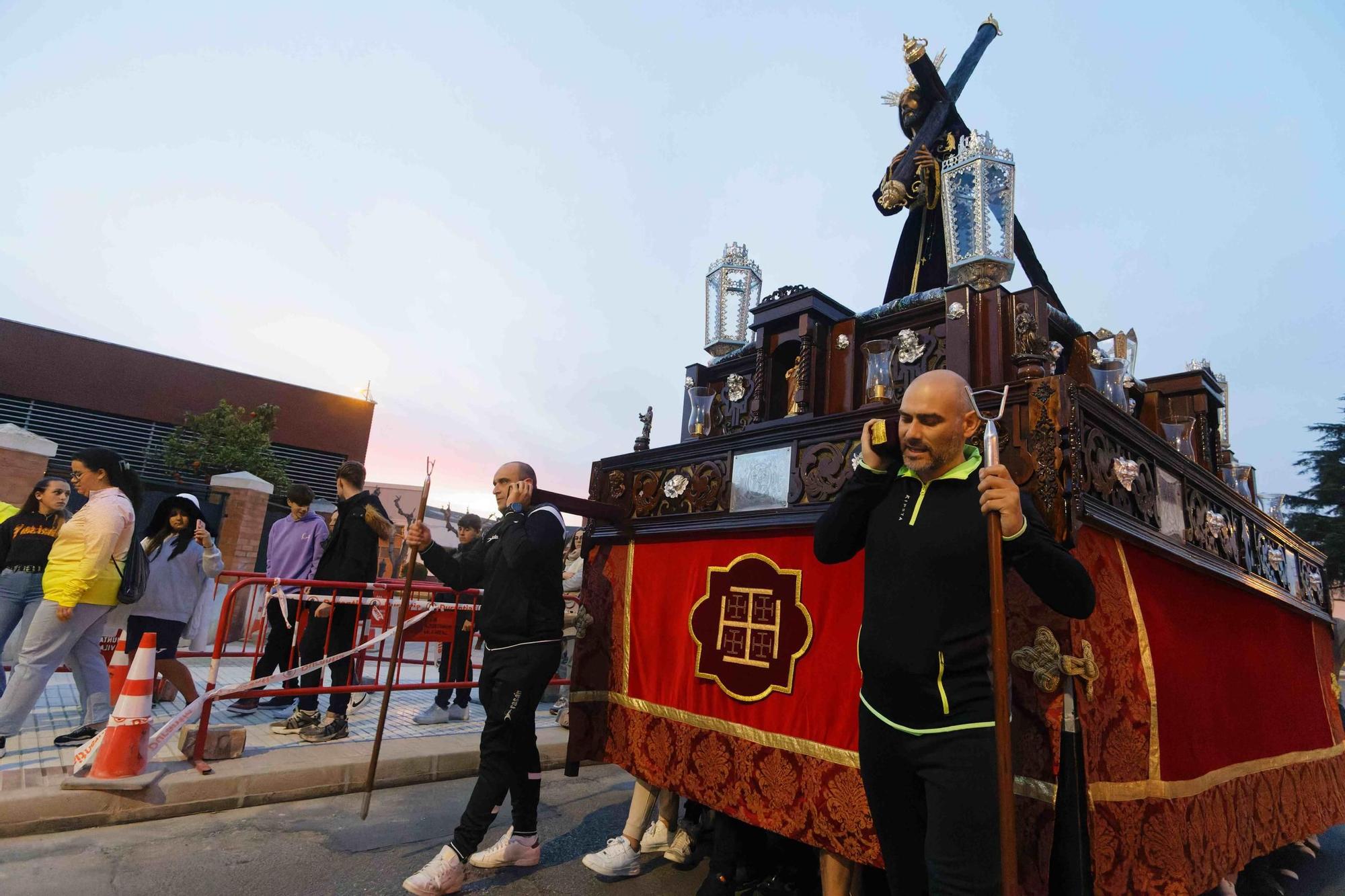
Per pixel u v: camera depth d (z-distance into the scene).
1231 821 2.30
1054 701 1.68
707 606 2.77
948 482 1.68
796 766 2.29
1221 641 2.60
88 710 4.01
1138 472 2.20
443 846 3.02
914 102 3.82
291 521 5.45
